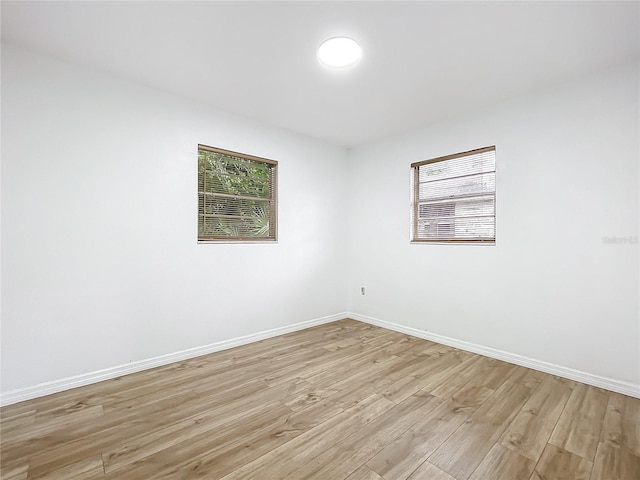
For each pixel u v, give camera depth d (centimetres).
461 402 210
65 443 167
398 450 162
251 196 337
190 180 288
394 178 376
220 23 184
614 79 227
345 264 433
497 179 288
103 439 171
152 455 158
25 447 164
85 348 235
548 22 180
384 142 388
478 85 255
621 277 225
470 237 312
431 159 340
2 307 205
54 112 222
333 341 336
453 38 196
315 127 352
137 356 258
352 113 313
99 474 146
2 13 175
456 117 319
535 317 265
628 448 164
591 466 151
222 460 155
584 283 241
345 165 430
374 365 272
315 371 260
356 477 144
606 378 230
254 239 337
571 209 247
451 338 322
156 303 268
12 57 207
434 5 167
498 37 195
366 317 411
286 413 197
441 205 337
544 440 171
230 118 313
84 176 234
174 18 179
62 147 225
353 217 426
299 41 201
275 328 353
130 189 254
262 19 180
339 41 201
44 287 219
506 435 175
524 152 271
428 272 343
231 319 316
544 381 242
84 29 190
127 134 253
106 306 244
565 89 249
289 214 365
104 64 230
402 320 368
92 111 237
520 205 274
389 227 382
